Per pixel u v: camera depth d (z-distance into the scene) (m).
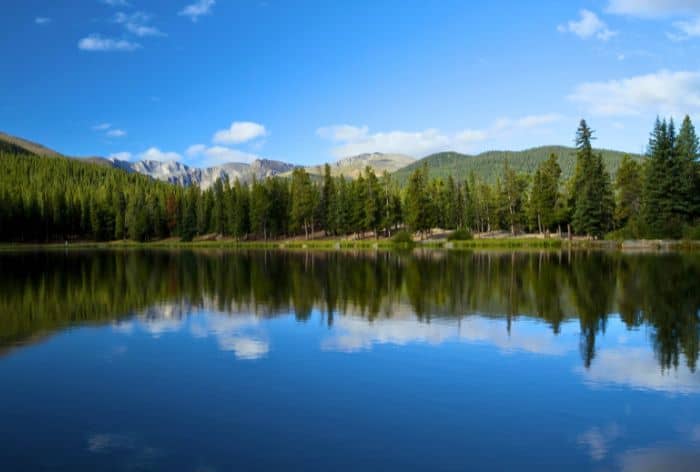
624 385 12.37
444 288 30.23
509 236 103.94
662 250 65.19
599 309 22.73
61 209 131.50
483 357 14.95
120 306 24.59
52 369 13.98
